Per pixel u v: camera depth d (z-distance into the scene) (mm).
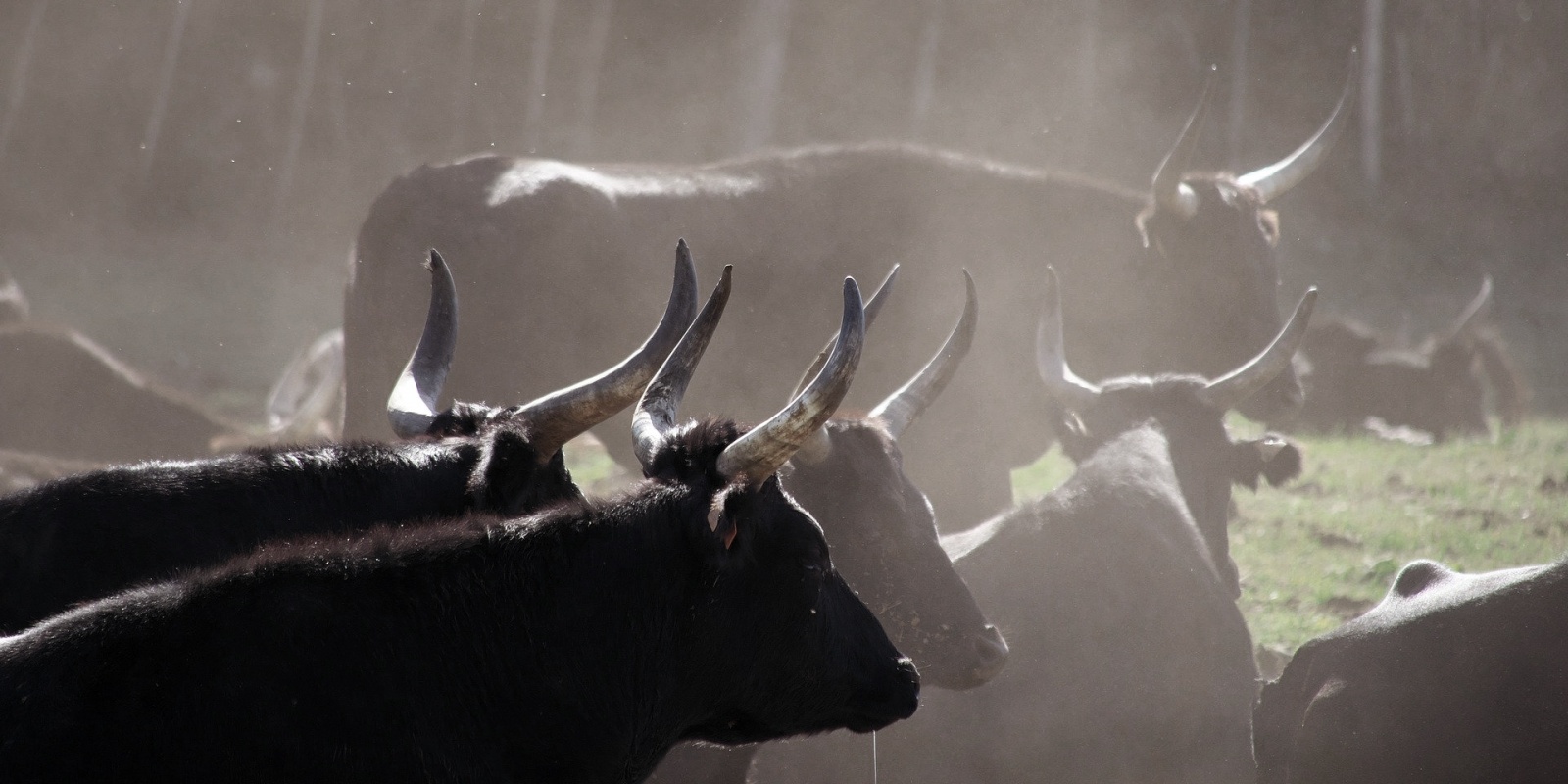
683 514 15070
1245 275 35719
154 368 75688
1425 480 44438
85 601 17219
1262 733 20844
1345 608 32531
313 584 14055
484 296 31219
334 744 13492
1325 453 52281
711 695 15594
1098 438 26594
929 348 35531
